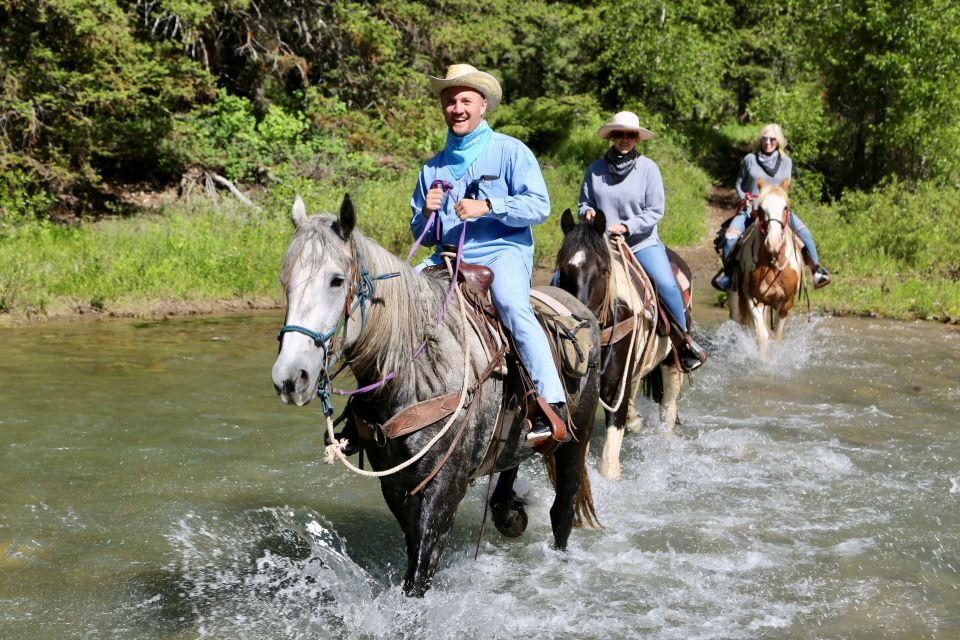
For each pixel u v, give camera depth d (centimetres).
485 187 409
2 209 1427
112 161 1847
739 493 569
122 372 818
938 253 1554
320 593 423
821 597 426
